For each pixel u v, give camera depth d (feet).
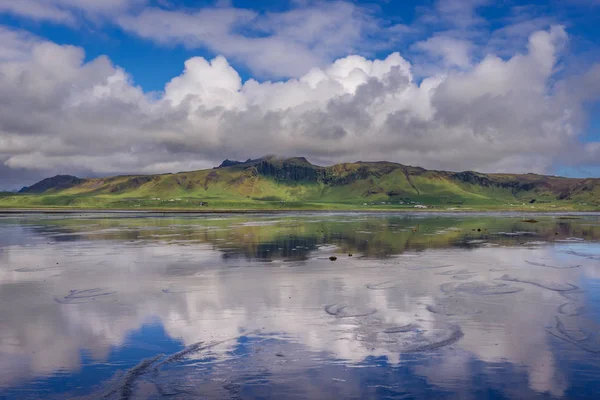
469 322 66.49
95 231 267.18
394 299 81.30
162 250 161.58
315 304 77.71
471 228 296.51
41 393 44.09
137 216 553.64
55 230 277.64
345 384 45.57
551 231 266.98
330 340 58.65
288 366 50.21
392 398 42.55
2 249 167.73
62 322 67.87
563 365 50.21
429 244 182.60
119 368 49.98
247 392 43.96
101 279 103.50
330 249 163.53
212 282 98.48
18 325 66.39
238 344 57.36
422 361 51.47
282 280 100.37
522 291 88.17
